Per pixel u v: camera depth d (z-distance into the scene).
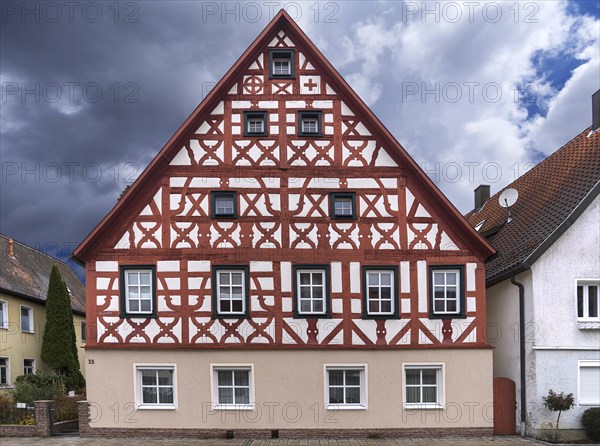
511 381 14.31
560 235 13.70
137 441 13.23
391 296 14.27
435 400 14.06
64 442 13.10
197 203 14.37
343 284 14.18
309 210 14.40
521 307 14.27
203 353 13.88
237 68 14.56
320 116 14.67
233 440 13.38
